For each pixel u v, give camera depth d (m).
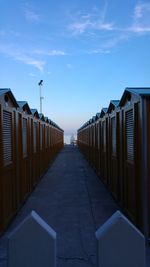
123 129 8.02
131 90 6.57
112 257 2.27
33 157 11.64
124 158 7.91
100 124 14.24
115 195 9.52
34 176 11.92
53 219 7.58
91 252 5.41
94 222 7.29
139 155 6.14
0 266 4.83
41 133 15.11
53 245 2.30
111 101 9.81
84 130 29.88
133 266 2.27
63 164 22.31
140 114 5.91
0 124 6.18
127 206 7.55
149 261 4.89
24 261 2.30
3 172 6.39
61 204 9.22
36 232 2.31
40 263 2.30
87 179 14.48
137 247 2.27
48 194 10.79
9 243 2.31
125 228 2.28
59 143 38.72
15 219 7.59
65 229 6.77
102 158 13.44
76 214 8.04
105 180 12.24
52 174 16.41
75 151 39.94
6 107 6.82
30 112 10.59
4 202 6.49
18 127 8.46
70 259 5.10
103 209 8.55
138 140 6.23
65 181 13.86
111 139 10.51
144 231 5.75
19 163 8.50
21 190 8.80
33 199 9.95
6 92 6.64
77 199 9.91
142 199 5.85
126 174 7.65
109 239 2.27
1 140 6.23
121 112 8.23
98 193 10.93
